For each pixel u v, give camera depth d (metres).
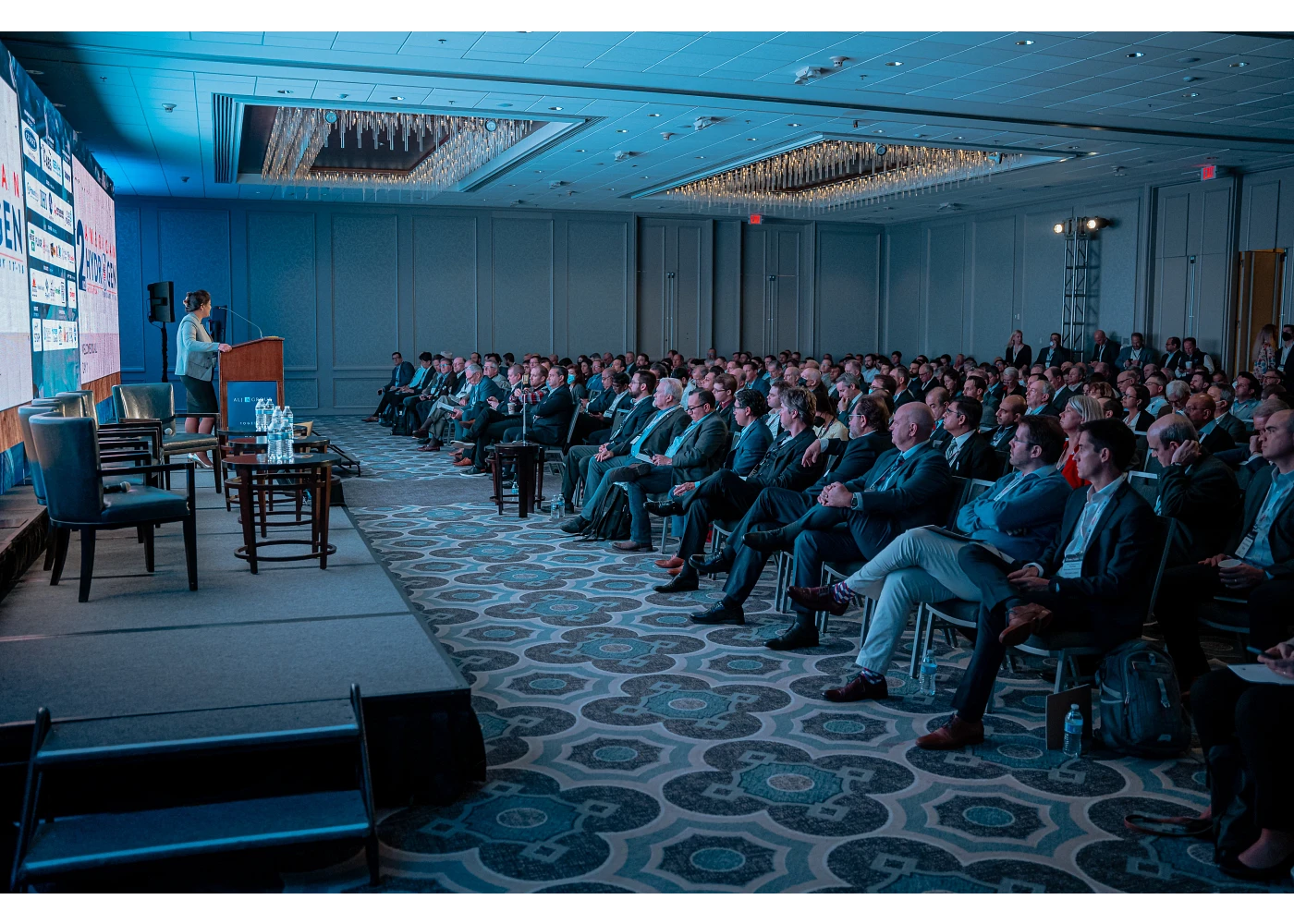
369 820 2.82
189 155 13.48
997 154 13.82
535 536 7.84
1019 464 4.29
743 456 6.68
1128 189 16.56
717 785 3.40
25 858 2.70
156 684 3.53
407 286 18.92
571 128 11.95
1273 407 4.55
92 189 11.49
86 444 4.60
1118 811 3.21
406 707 3.31
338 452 11.23
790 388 6.29
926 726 3.94
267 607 4.66
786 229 21.31
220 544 6.22
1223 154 13.62
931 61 9.09
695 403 7.02
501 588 6.18
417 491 10.08
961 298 19.97
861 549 4.81
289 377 18.45
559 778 3.46
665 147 13.27
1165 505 4.54
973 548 3.87
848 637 5.18
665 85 10.00
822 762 3.59
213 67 9.11
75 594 4.89
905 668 4.66
